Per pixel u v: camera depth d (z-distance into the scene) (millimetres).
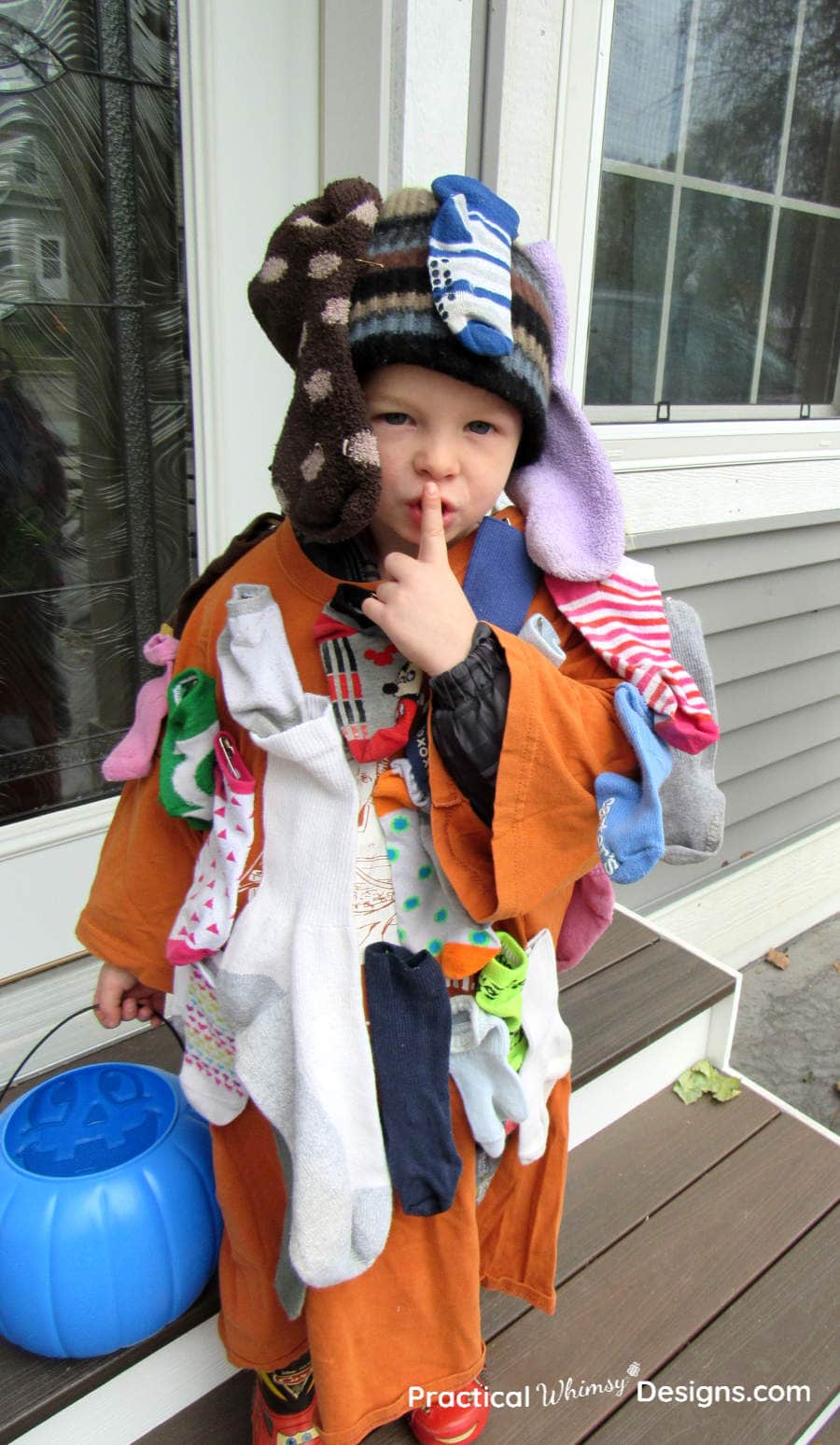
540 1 1799
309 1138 911
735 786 2873
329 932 926
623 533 971
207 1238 1206
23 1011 1724
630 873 896
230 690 928
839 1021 2863
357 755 937
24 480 1624
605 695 942
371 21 1592
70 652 1742
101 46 1517
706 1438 1382
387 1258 1057
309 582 976
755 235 2512
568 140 1979
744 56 2316
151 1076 1309
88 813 1747
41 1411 1162
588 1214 1728
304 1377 1184
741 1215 1739
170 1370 1300
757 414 2693
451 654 857
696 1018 2016
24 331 1574
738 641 2670
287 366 1806
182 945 993
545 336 876
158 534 1797
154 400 1729
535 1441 1355
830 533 2773
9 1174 1154
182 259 1682
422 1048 952
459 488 870
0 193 1499
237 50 1583
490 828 929
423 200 841
